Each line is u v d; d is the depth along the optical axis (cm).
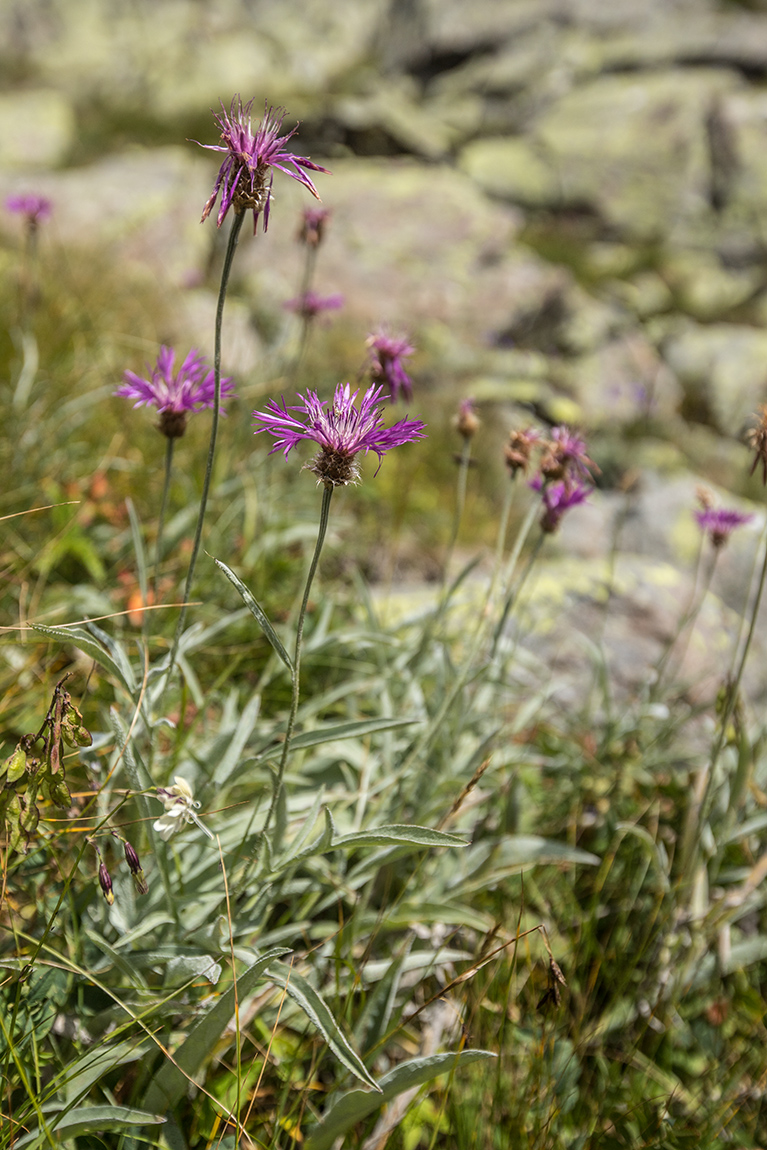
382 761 199
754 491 694
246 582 250
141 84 1305
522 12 1320
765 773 224
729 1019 192
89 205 671
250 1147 136
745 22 1223
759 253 1034
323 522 110
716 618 346
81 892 147
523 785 215
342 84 1433
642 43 1234
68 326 369
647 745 249
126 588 232
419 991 174
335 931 163
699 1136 163
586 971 191
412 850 156
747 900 203
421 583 343
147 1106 129
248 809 170
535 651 297
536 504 181
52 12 1426
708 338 855
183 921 146
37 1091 122
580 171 1070
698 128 1090
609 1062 177
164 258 631
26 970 123
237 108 111
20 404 272
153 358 360
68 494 246
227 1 1592
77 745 120
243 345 482
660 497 457
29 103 1023
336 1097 142
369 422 107
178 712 196
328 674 240
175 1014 138
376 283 715
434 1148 155
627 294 941
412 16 1427
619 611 328
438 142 1064
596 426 623
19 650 195
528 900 198
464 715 199
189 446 308
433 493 423
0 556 224
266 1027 153
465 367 655
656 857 196
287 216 743
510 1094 162
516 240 948
